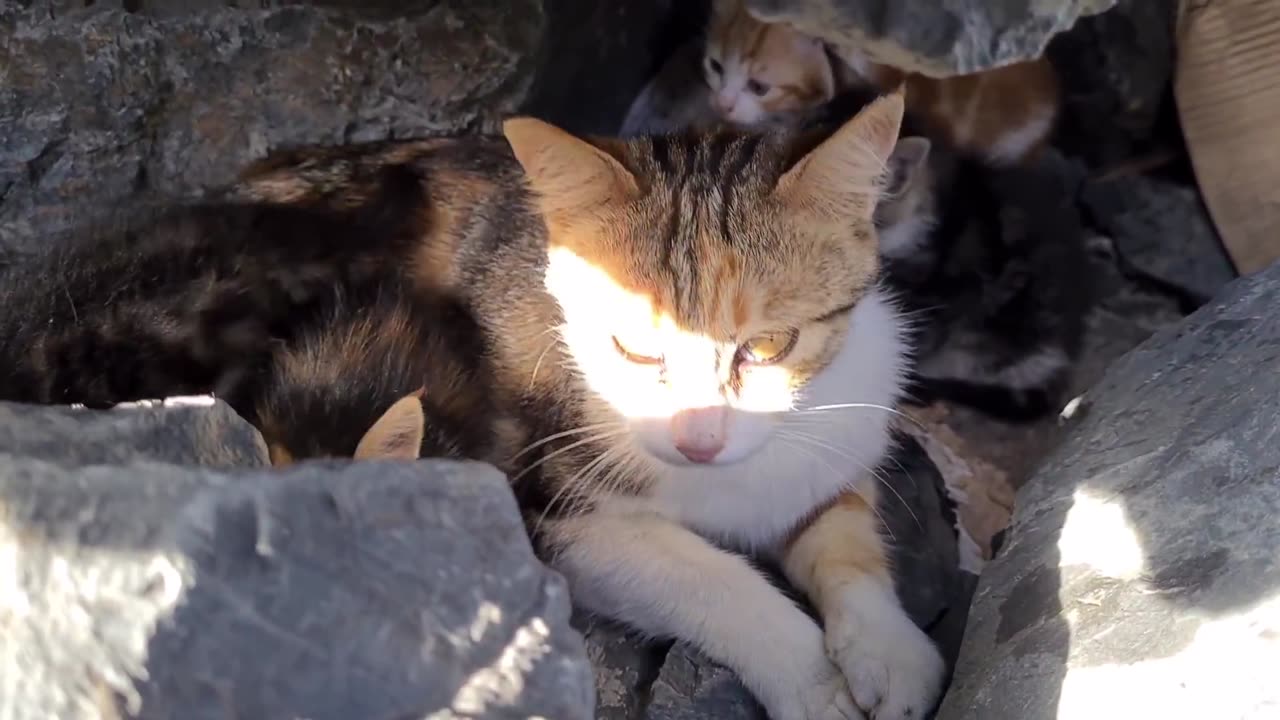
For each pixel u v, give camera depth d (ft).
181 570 1.28
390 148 2.28
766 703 1.90
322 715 1.31
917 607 2.07
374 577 1.32
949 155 2.69
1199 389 1.87
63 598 1.28
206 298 1.94
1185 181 2.93
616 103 2.86
